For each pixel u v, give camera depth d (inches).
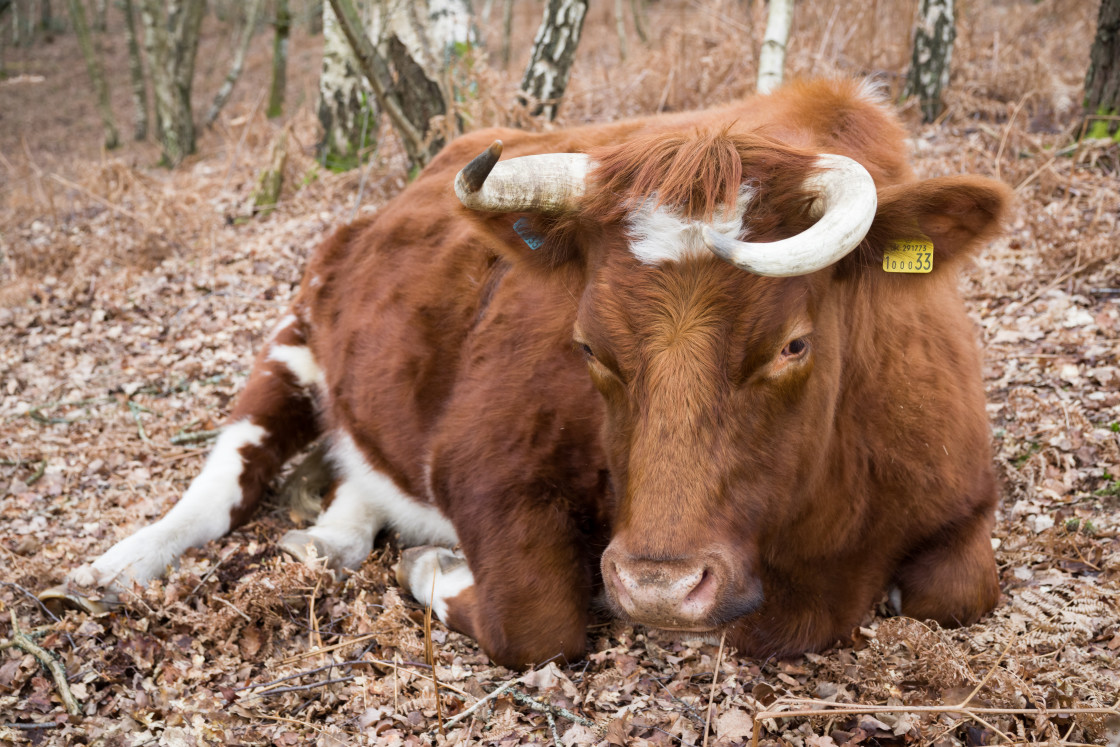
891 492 144.3
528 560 148.2
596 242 119.5
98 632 163.5
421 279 191.8
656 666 147.2
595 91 469.4
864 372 137.1
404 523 197.8
